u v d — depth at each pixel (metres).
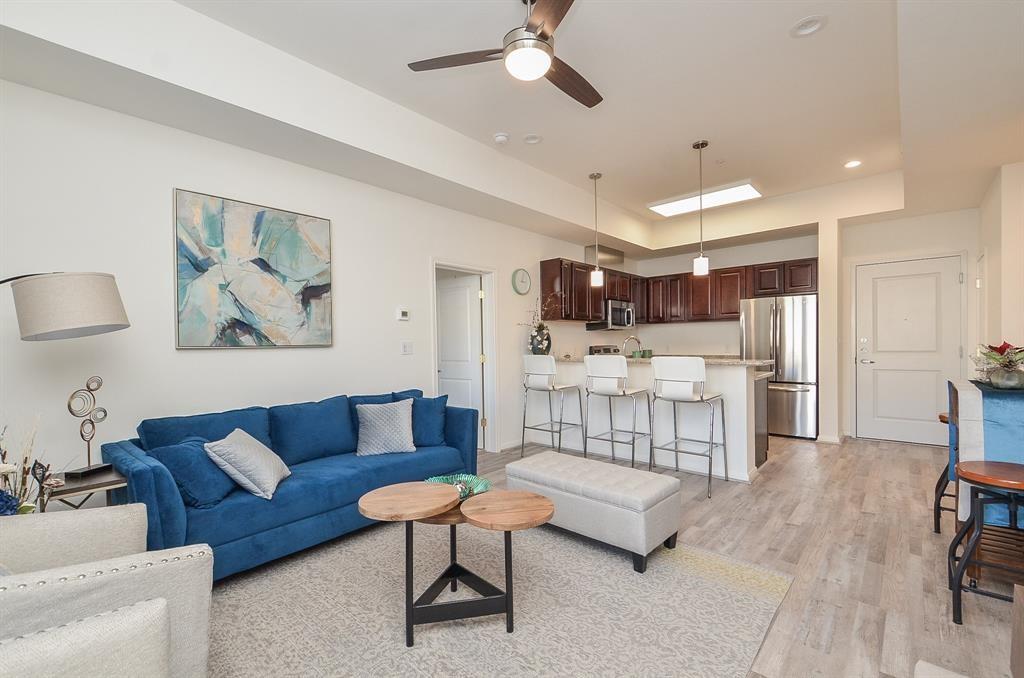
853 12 2.41
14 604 0.98
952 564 2.15
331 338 3.56
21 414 2.30
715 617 2.01
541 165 4.51
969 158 3.49
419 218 4.22
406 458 3.15
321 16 2.46
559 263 5.46
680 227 6.31
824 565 2.45
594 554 2.61
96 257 2.51
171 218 2.78
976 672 1.66
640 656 1.77
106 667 0.82
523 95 3.25
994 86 2.52
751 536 2.82
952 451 2.63
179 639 1.24
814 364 5.38
